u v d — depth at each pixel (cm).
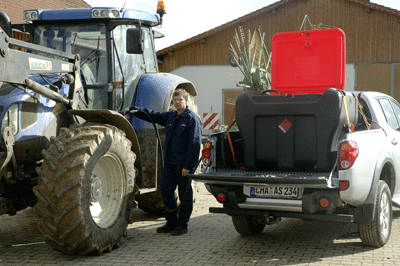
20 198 491
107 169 492
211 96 2389
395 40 2141
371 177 452
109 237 469
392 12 2111
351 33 2195
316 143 459
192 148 539
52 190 428
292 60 648
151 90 623
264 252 471
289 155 471
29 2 1697
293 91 649
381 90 2169
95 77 598
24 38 621
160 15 681
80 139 453
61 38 610
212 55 2378
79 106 545
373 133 489
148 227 590
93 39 601
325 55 630
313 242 509
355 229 568
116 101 601
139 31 563
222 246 496
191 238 531
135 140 532
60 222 432
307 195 432
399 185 544
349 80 2205
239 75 2352
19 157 468
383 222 486
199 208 706
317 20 2245
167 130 553
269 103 474
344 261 435
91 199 455
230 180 454
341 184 430
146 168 595
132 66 630
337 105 446
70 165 431
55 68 494
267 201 457
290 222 615
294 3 2286
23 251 482
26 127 477
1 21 539
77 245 439
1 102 462
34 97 489
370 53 2173
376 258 443
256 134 486
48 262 444
